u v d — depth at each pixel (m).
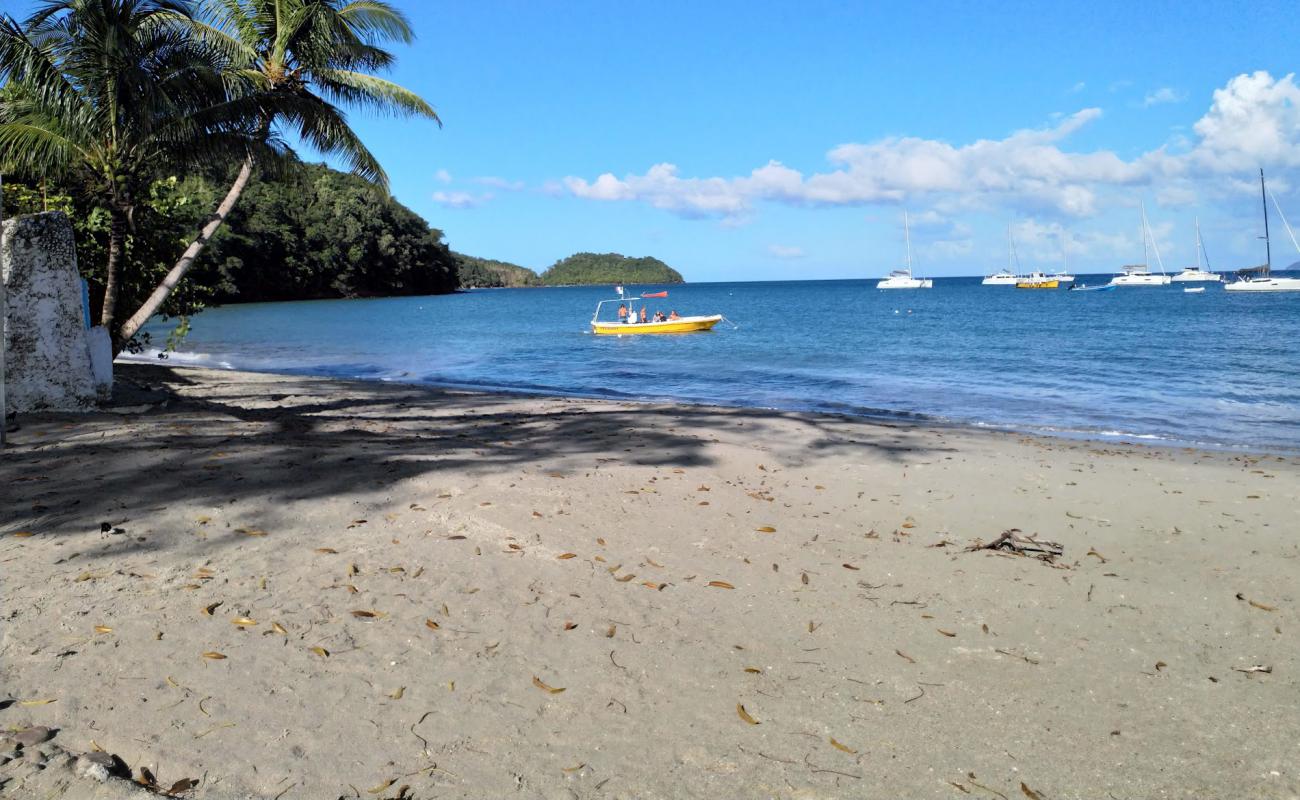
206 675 3.62
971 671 3.93
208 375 19.34
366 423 11.38
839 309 70.81
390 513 6.13
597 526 6.05
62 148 11.71
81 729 3.15
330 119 13.10
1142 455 10.26
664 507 6.70
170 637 3.95
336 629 4.15
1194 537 6.24
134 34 11.24
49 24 11.39
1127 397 17.56
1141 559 5.69
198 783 2.86
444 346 34.38
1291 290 77.62
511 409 14.22
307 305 83.25
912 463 9.05
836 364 25.72
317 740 3.17
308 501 6.27
